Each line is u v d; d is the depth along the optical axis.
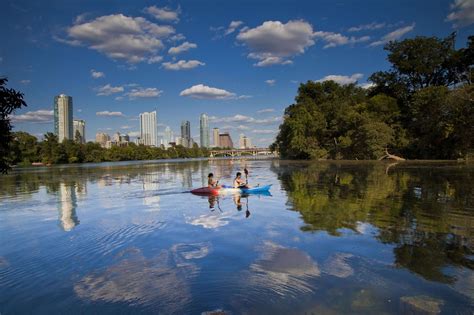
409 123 73.31
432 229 10.84
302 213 14.05
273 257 8.39
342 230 10.89
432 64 76.69
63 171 64.44
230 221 12.85
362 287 6.56
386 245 9.16
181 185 29.97
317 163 64.38
